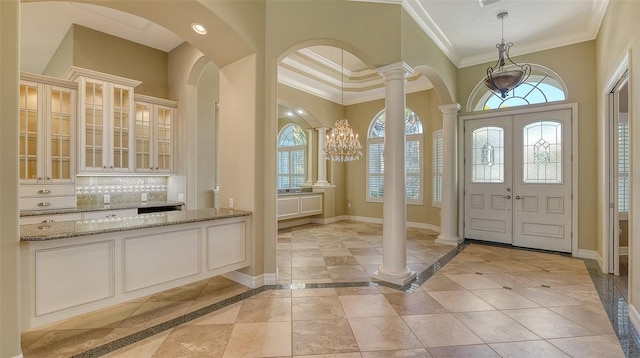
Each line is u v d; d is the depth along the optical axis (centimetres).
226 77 348
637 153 242
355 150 642
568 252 452
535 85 485
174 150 475
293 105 671
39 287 194
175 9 265
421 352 203
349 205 806
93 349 206
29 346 210
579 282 335
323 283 333
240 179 336
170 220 268
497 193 514
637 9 245
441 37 436
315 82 665
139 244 244
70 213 360
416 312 262
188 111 463
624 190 433
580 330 231
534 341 216
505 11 379
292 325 240
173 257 266
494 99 527
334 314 259
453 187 520
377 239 560
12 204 177
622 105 432
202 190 485
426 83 653
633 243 246
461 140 543
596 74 421
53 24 402
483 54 506
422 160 676
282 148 925
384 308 270
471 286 323
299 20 333
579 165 440
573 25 414
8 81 175
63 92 368
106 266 225
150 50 475
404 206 343
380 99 750
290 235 599
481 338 220
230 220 310
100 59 423
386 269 343
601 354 200
